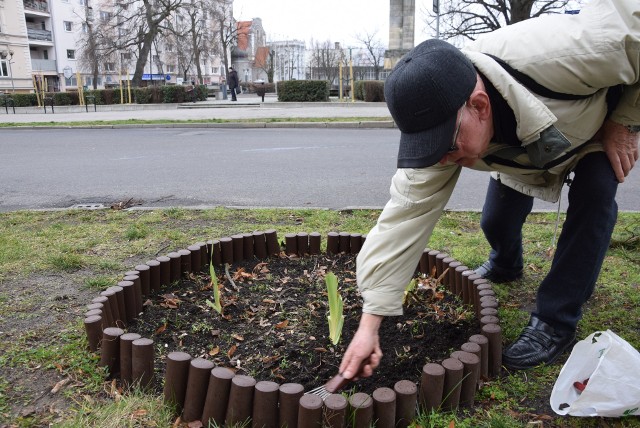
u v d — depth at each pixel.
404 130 1.63
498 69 1.77
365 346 1.88
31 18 49.56
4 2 44.47
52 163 8.43
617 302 2.91
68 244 3.94
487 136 1.77
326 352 2.42
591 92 1.93
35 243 3.97
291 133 12.62
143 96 26.38
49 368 2.27
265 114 17.59
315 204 5.41
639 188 5.93
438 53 1.56
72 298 3.02
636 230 3.97
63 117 19.70
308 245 3.68
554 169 2.36
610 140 2.15
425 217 1.98
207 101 29.55
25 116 21.39
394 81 1.59
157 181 6.76
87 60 42.19
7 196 6.00
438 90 1.53
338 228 4.36
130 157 8.96
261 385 1.88
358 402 1.81
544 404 2.06
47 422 1.93
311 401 1.80
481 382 2.15
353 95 24.45
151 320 2.70
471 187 6.19
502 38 1.99
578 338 2.54
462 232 4.25
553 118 1.79
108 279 3.25
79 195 6.00
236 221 4.62
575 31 1.87
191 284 3.16
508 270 3.20
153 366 2.13
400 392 1.88
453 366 1.97
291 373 2.26
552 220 4.55
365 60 58.50
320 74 53.00
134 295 2.71
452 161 1.83
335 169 7.45
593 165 2.20
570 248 2.28
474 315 2.75
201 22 46.12
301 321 2.72
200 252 3.34
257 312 2.81
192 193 6.00
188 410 1.98
